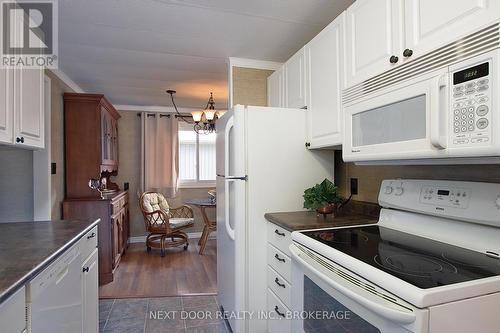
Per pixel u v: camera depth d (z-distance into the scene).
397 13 1.24
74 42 2.40
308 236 1.40
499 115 0.81
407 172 1.66
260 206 2.03
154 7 1.89
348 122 1.48
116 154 4.59
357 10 1.50
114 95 4.24
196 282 3.12
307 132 2.08
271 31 2.25
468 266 0.98
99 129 3.26
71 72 3.15
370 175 1.95
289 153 2.09
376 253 1.12
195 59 2.82
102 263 3.09
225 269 2.29
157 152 5.00
